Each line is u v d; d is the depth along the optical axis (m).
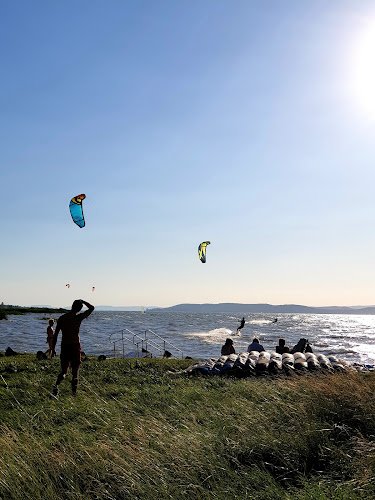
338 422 6.44
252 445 5.91
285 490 4.83
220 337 44.44
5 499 4.80
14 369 13.22
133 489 4.87
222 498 4.66
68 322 10.41
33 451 5.81
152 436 6.38
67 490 4.99
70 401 9.37
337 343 43.34
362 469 4.96
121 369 14.02
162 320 96.56
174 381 12.32
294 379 9.44
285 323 98.69
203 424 7.21
